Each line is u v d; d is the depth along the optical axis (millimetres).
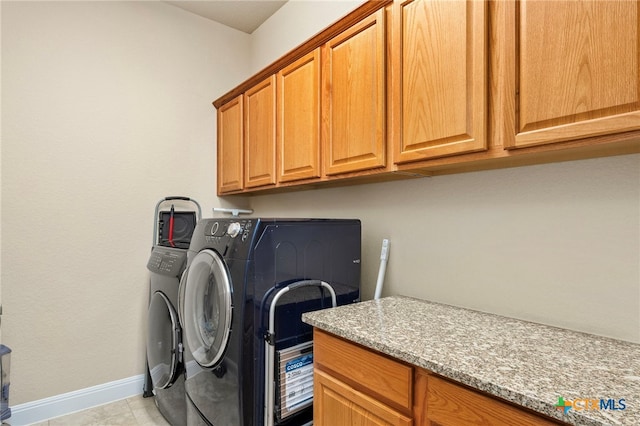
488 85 1154
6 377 1841
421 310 1497
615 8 887
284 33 2688
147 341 2350
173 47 2682
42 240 2148
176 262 1997
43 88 2152
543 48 1019
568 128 972
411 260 1793
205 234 1719
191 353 1721
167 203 2639
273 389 1415
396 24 1426
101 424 2072
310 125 1878
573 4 958
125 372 2445
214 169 2891
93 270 2326
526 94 1059
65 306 2223
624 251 1130
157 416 2162
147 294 2539
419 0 1343
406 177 1749
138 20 2521
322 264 1658
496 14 1136
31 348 2109
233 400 1417
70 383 2232
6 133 2039
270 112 2191
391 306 1569
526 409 765
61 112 2213
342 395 1221
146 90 2551
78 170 2273
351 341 1201
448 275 1625
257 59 3020
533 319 1333
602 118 910
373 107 1524
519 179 1389
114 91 2412
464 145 1205
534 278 1338
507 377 833
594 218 1194
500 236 1445
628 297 1120
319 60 1820
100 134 2354
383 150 1485
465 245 1565
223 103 2775
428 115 1313
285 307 1490
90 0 2326
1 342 2021
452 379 907
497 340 1108
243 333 1396
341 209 2211
